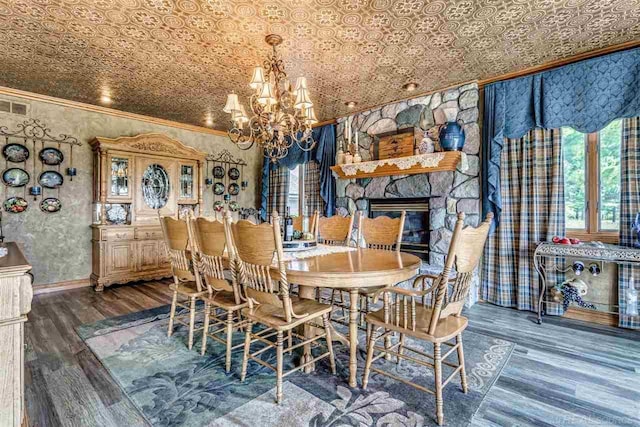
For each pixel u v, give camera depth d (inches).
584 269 122.6
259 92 100.0
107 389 75.5
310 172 217.3
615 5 86.4
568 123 118.3
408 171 156.5
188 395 73.1
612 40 105.3
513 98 131.1
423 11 89.0
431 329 66.0
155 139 183.8
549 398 72.4
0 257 60.2
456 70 128.7
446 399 71.8
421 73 131.6
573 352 95.2
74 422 63.9
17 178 153.6
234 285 86.0
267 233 71.3
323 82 141.0
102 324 117.1
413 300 69.6
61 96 160.7
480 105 143.1
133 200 176.4
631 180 110.1
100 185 165.8
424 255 158.6
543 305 128.4
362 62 121.4
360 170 171.8
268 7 87.3
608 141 118.5
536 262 119.9
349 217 132.3
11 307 51.3
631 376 81.8
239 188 244.2
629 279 113.0
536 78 125.4
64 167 167.5
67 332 109.7
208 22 94.8
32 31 100.1
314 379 80.4
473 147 140.5
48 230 162.7
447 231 147.2
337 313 128.6
